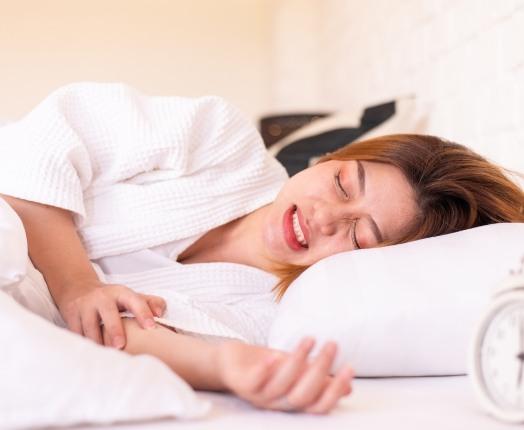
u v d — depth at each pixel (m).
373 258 1.03
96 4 3.92
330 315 0.94
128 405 0.65
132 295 0.98
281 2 3.80
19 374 0.63
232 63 4.05
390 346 0.94
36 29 3.87
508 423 0.71
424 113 2.14
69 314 1.00
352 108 3.06
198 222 1.32
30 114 1.28
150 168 1.33
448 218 1.27
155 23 3.98
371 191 1.26
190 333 1.05
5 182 1.15
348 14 3.10
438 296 0.95
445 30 1.94
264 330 1.21
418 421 0.72
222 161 1.39
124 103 1.33
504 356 0.73
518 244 1.02
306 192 1.28
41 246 1.12
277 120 3.29
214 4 4.02
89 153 1.30
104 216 1.29
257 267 1.35
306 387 0.71
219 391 0.83
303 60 3.80
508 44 1.54
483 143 1.70
